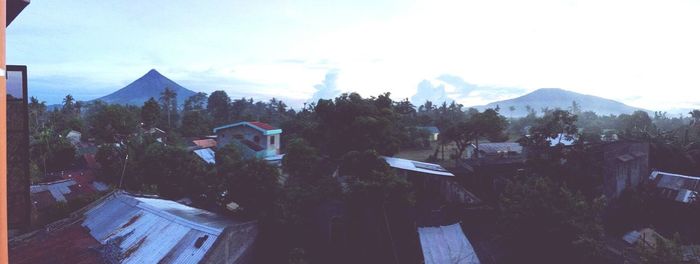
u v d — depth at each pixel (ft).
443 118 259.19
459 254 62.08
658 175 99.55
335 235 62.80
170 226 52.37
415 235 63.57
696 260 48.03
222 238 47.44
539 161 95.30
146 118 203.21
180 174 88.38
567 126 100.07
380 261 61.05
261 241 59.98
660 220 88.99
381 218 61.77
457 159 112.98
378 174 63.00
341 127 90.58
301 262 54.95
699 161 119.34
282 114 295.48
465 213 73.92
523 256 59.11
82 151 150.10
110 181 100.22
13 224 25.50
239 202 63.05
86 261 47.01
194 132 222.89
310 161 73.20
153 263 45.60
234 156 106.73
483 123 114.83
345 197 62.95
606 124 265.54
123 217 58.39
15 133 25.41
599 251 54.80
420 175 78.89
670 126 271.28
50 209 70.03
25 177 25.76
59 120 208.64
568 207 56.54
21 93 25.61
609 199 89.97
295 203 62.28
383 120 89.30
